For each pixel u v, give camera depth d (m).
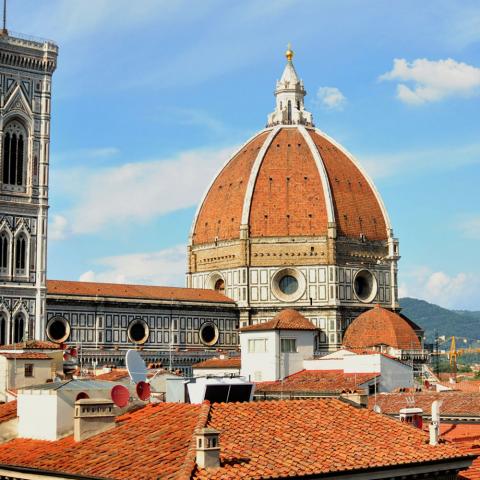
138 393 50.88
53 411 46.69
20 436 48.78
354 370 133.12
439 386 122.38
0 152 174.88
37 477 42.12
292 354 156.12
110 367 161.38
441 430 72.31
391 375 130.50
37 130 180.62
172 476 35.66
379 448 42.38
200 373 180.38
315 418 44.94
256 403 45.81
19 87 178.62
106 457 40.81
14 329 174.88
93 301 197.12
